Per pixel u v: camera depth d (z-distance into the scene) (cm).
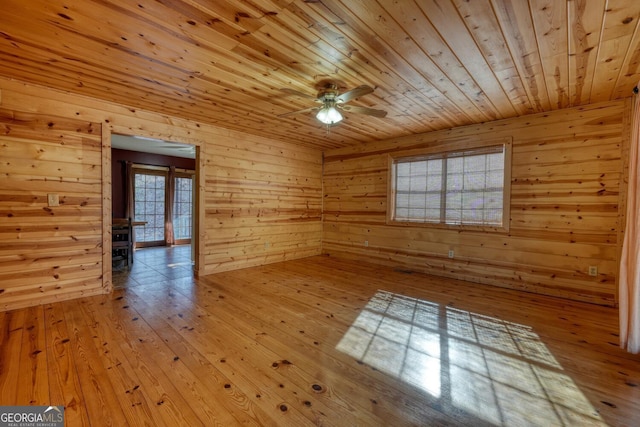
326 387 180
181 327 263
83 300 332
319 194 632
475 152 427
